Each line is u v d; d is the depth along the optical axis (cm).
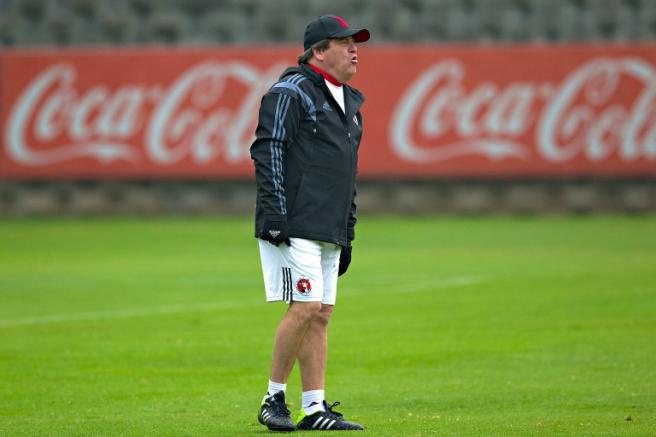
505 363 3241
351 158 2286
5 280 5747
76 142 10906
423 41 11125
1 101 10919
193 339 3775
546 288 5138
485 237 8475
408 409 2588
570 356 3334
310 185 2241
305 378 2302
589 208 10850
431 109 10588
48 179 11069
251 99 10725
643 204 10775
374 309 4519
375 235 8738
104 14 11350
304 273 2231
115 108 10862
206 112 10781
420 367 3206
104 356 3441
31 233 9256
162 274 6003
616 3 10938
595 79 10406
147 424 2419
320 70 2272
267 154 2205
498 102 10519
